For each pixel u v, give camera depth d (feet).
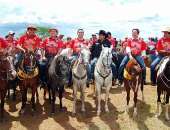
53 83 38.40
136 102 39.29
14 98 43.70
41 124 37.22
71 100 44.27
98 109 39.19
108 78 38.60
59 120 38.14
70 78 40.73
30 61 37.40
